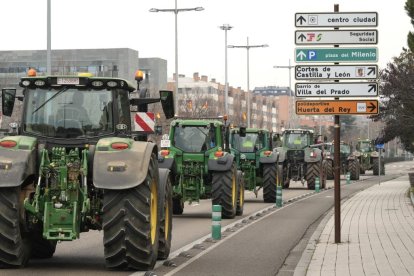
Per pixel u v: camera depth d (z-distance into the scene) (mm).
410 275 13156
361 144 82500
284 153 47625
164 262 14961
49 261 15211
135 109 16250
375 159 80250
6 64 147250
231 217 26906
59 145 14609
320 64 18312
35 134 14680
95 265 14594
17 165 13461
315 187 48094
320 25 18312
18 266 13883
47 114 14758
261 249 17938
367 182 62250
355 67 18250
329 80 18328
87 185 13969
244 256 16594
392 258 15453
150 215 13695
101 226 14305
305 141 51344
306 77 18359
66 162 13945
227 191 26297
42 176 13773
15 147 13688
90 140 14648
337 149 18672
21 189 13859
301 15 18359
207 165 26828
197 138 27031
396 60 40062
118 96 14938
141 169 13430
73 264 14719
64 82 14734
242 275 13766
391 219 25500
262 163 36438
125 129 14867
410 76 39219
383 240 18938
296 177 51250
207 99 99938
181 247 18141
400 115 40500
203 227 23641
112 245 13500
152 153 14250
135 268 13812
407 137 42594
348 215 27297
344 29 18250
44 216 13500
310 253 16750
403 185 52781
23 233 14062
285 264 15375
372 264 14594
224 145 27828
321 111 18328
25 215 13773
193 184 27094
